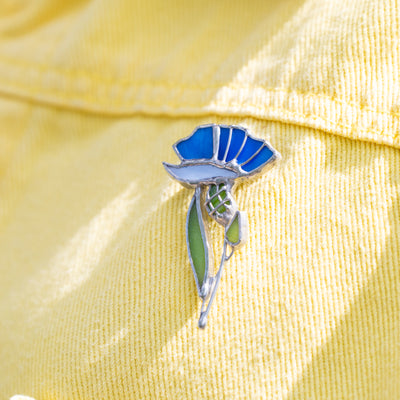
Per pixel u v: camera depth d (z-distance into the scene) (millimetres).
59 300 375
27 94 426
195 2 416
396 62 362
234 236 350
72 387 361
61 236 398
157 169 383
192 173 359
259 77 376
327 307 350
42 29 439
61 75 420
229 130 357
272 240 356
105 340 359
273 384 349
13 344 380
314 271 352
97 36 415
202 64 397
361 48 363
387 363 351
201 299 355
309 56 370
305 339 350
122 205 386
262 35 387
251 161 353
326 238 353
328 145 362
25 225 416
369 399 351
